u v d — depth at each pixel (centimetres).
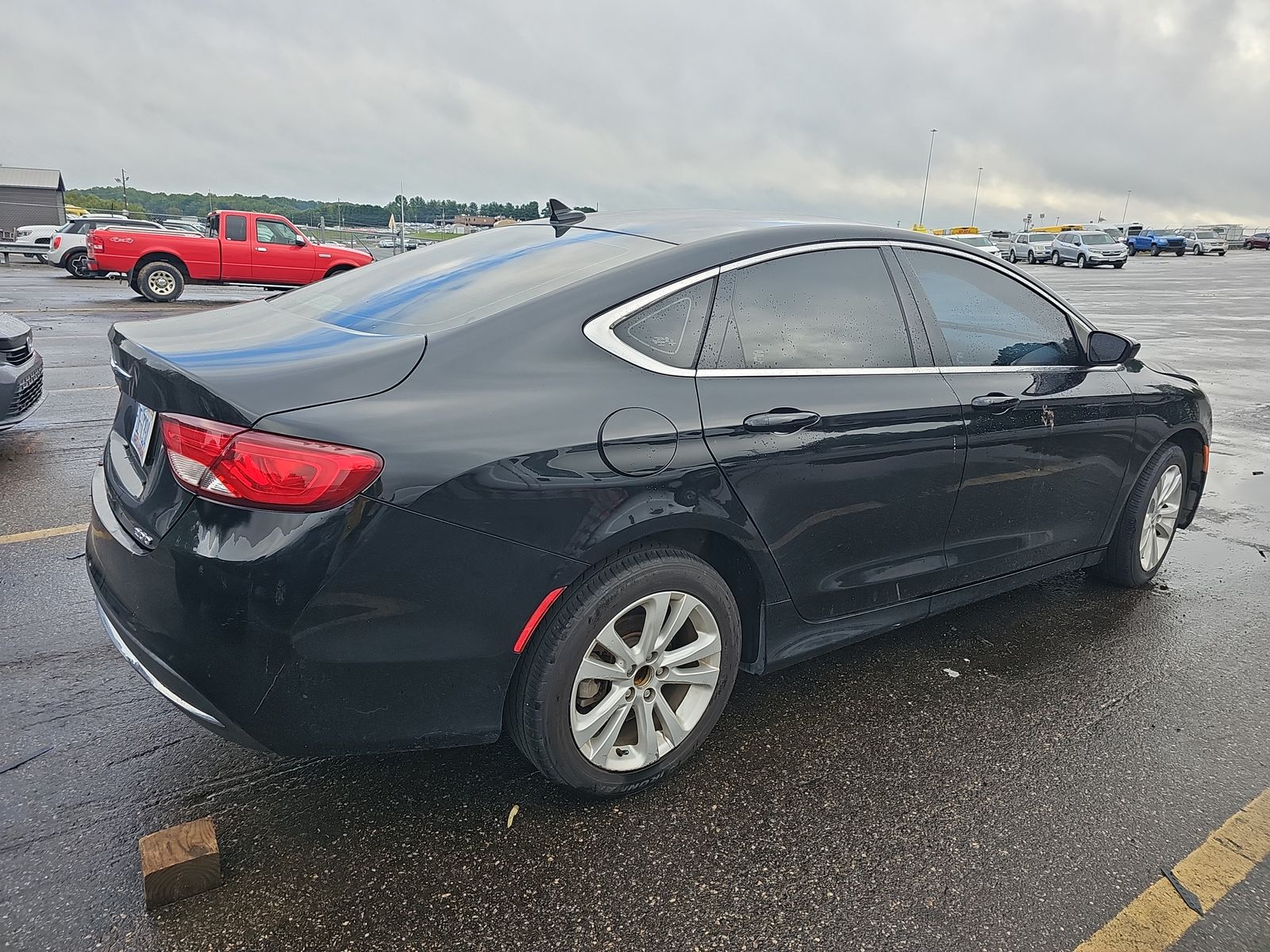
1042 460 336
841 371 275
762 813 245
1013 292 343
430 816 239
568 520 217
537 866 221
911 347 297
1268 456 691
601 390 227
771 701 307
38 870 212
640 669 242
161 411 209
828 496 268
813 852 230
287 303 294
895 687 319
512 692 230
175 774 251
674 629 245
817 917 209
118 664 309
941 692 317
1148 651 355
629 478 224
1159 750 284
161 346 230
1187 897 220
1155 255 5288
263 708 198
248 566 190
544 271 259
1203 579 437
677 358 243
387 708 209
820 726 291
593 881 217
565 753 231
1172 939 206
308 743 205
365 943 196
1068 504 359
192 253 1636
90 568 240
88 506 470
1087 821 247
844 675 328
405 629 204
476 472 204
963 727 294
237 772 254
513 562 212
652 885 217
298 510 190
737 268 261
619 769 244
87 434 622
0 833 224
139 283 1623
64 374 845
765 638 272
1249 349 1281
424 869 219
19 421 559
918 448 288
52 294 1744
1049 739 288
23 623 334
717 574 251
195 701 200
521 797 249
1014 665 340
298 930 199
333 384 203
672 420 233
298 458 190
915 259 310
